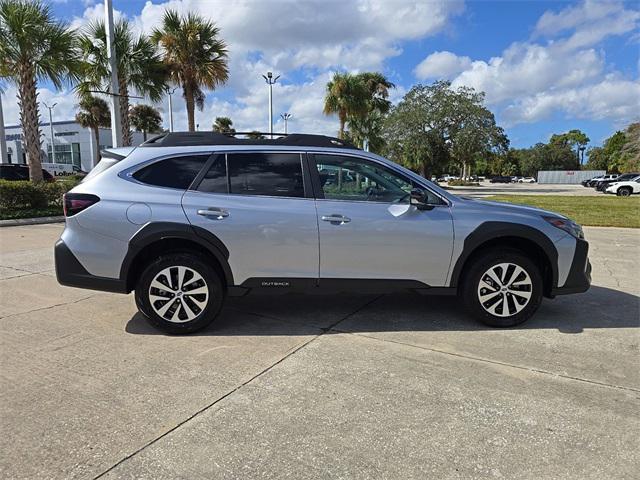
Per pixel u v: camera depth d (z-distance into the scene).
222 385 3.35
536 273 4.50
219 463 2.48
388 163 4.52
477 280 4.48
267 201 4.34
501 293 4.51
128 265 4.25
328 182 4.46
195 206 4.25
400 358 3.83
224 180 4.38
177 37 19.03
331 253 4.35
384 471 2.43
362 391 3.27
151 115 43.53
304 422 2.88
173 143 4.49
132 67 18.12
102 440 2.67
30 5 14.30
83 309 5.13
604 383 3.41
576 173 82.62
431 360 3.80
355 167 4.50
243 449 2.60
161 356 3.86
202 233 4.22
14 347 4.03
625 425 2.87
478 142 37.78
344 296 5.66
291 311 5.07
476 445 2.66
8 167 19.56
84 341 4.18
